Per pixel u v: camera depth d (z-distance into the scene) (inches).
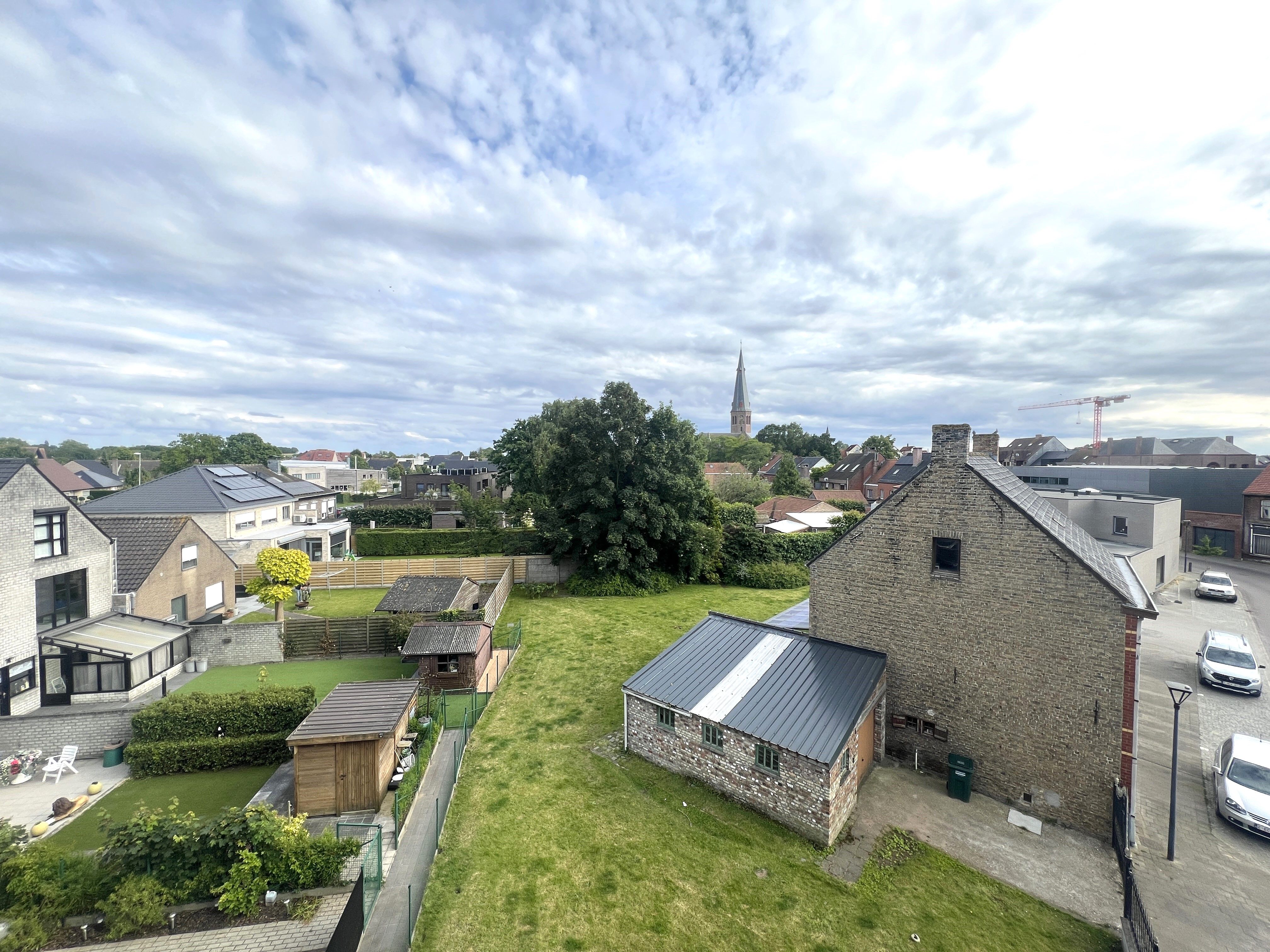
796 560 1807.3
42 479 775.1
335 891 445.1
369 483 4033.0
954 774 604.4
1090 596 540.4
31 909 391.9
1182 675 929.5
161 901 406.6
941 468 636.7
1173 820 512.4
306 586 1403.8
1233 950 417.1
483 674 943.0
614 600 1492.4
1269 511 1802.4
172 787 607.2
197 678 908.0
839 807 549.3
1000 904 463.5
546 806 583.2
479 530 1975.9
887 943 423.5
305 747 549.6
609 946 414.0
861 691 610.5
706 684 668.7
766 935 427.5
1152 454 3164.4
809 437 5615.2
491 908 445.1
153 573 988.6
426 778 629.3
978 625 611.8
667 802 596.1
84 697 776.9
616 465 1608.0
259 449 4269.2
